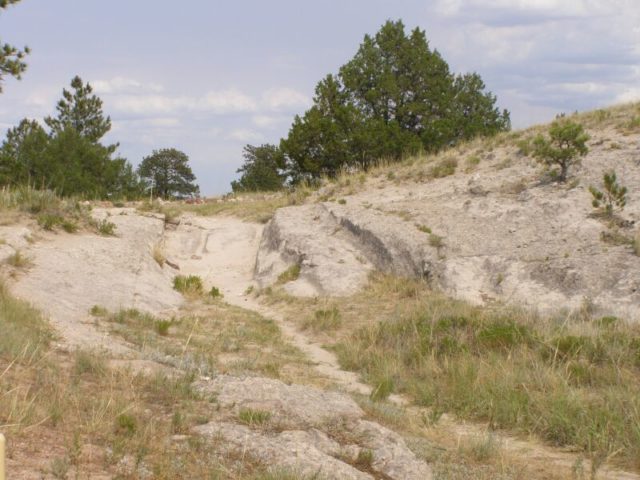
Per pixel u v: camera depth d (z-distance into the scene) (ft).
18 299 39.99
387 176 84.12
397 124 99.40
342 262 62.69
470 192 72.74
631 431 28.48
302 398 27.50
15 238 54.29
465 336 43.09
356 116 98.89
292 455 21.17
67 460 17.93
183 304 55.31
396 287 58.29
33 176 105.60
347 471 21.02
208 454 20.43
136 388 26.43
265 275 65.62
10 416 19.94
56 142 111.04
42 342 31.19
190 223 80.18
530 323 44.57
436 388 36.01
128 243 63.98
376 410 29.50
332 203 75.31
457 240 61.46
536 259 56.29
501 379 35.55
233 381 28.76
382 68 105.81
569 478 24.45
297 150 98.99
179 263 70.54
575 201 64.44
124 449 19.54
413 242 61.67
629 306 46.75
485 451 25.99
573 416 30.48
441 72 108.37
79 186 104.53
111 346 34.58
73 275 51.21
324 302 56.95
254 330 48.70
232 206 89.71
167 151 234.17
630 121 78.74
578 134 71.51
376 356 42.47
